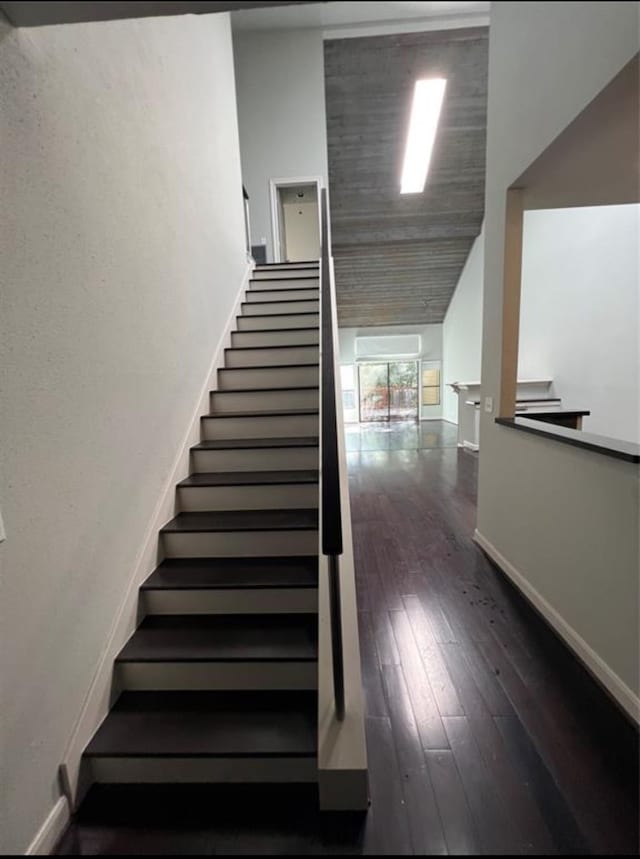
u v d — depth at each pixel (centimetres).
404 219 711
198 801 131
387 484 473
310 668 156
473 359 755
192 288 266
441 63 539
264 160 634
